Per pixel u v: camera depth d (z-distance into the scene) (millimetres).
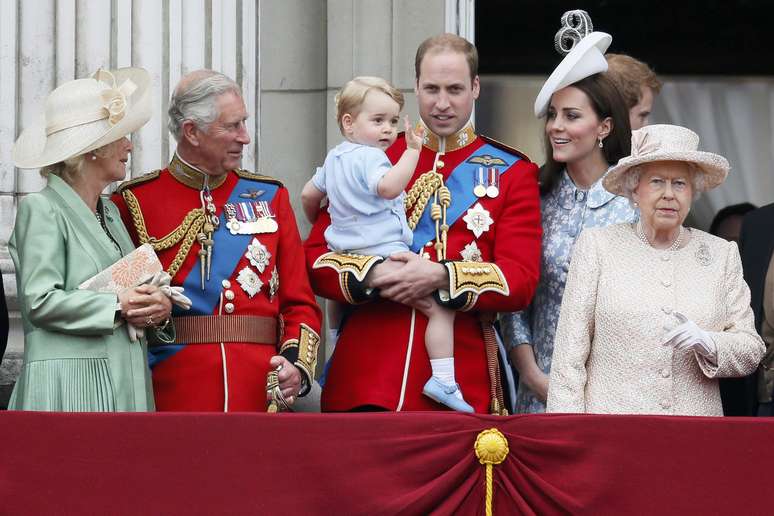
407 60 29828
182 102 22281
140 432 19969
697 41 39719
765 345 23531
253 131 28141
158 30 27156
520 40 38938
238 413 20031
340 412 21953
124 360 20953
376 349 22453
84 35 26859
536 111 24250
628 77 26953
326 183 22859
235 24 27859
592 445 20062
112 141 21422
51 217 21109
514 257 22625
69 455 19922
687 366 21219
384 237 22453
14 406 21141
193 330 22062
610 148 23906
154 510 19891
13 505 19859
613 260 21703
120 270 21031
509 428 20172
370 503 19938
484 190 22984
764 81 39562
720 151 39469
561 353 21516
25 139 21938
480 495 20141
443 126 23203
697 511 19906
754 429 19953
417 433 20078
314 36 30344
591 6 39688
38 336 21000
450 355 22266
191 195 22578
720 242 21875
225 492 19922
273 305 22500
